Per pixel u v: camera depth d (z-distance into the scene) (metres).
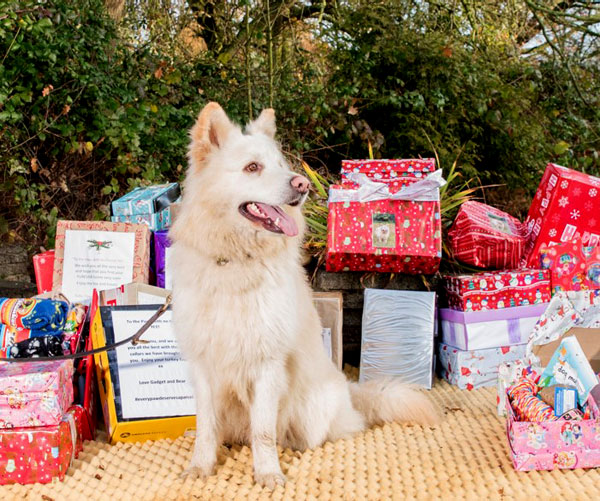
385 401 3.53
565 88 9.40
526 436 2.76
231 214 2.66
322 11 8.62
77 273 4.11
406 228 4.27
